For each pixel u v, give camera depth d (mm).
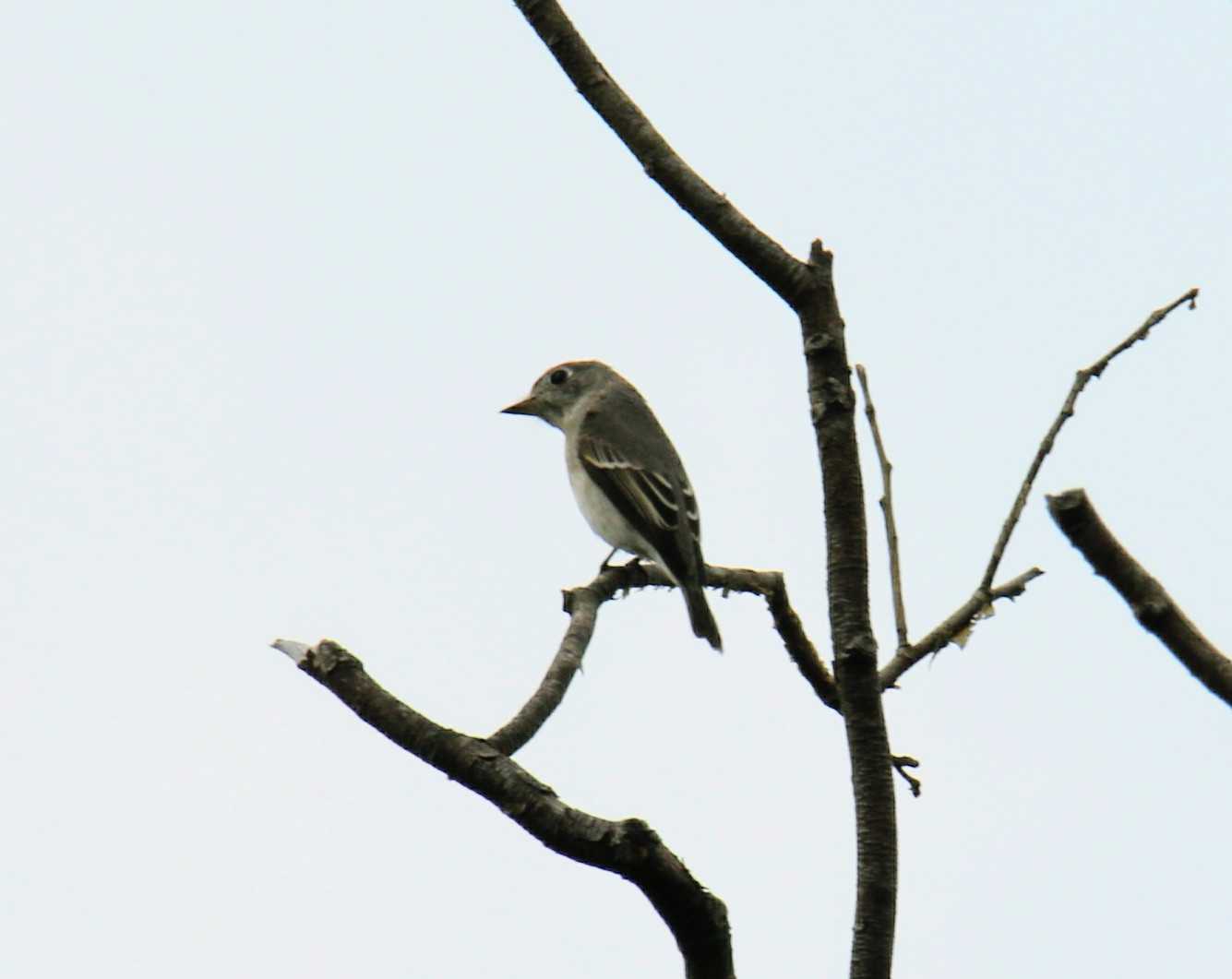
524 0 7367
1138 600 6465
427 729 6082
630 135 7250
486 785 6004
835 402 6973
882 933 6633
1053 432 8211
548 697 8219
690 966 6316
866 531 6969
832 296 7086
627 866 6047
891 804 6777
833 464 6953
